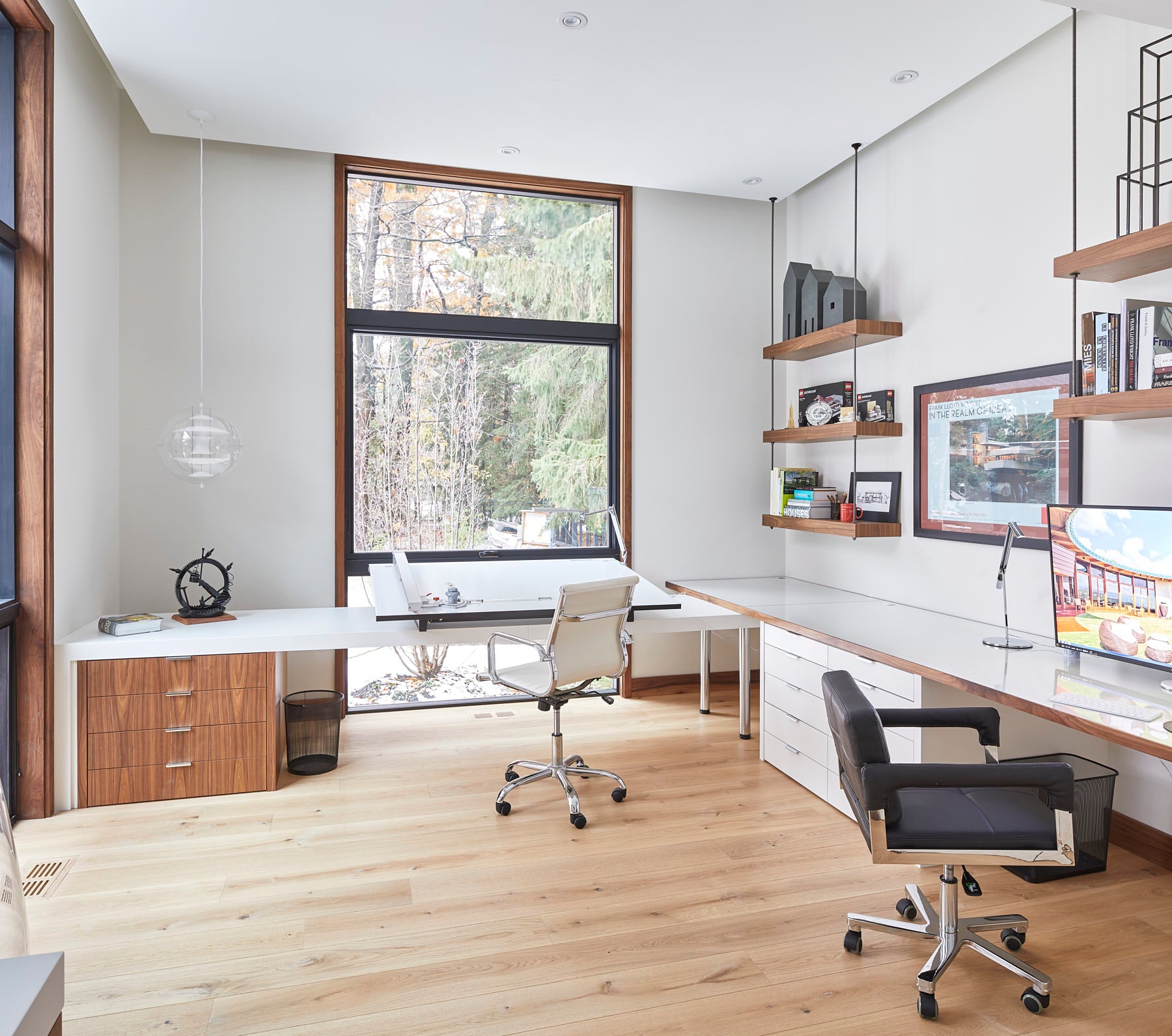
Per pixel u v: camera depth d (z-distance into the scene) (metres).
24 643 2.90
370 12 2.57
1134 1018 1.84
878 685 2.76
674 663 4.64
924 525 3.54
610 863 2.58
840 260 4.15
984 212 3.21
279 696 3.53
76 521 3.18
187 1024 1.80
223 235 3.81
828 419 4.06
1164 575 2.22
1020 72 3.03
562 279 4.38
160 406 3.75
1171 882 2.47
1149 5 1.94
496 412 4.31
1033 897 2.38
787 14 2.58
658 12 2.57
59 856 2.62
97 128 3.35
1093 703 2.03
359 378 4.11
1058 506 2.56
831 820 2.91
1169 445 2.47
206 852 2.66
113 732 3.05
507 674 3.17
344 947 2.11
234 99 3.17
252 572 3.90
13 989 0.59
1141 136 2.40
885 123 3.40
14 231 2.74
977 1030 1.80
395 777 3.33
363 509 4.13
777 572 4.75
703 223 4.54
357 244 4.08
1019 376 3.01
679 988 1.94
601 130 3.47
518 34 2.69
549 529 4.40
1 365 2.81
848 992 1.93
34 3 2.64
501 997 1.91
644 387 4.46
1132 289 2.60
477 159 3.77
